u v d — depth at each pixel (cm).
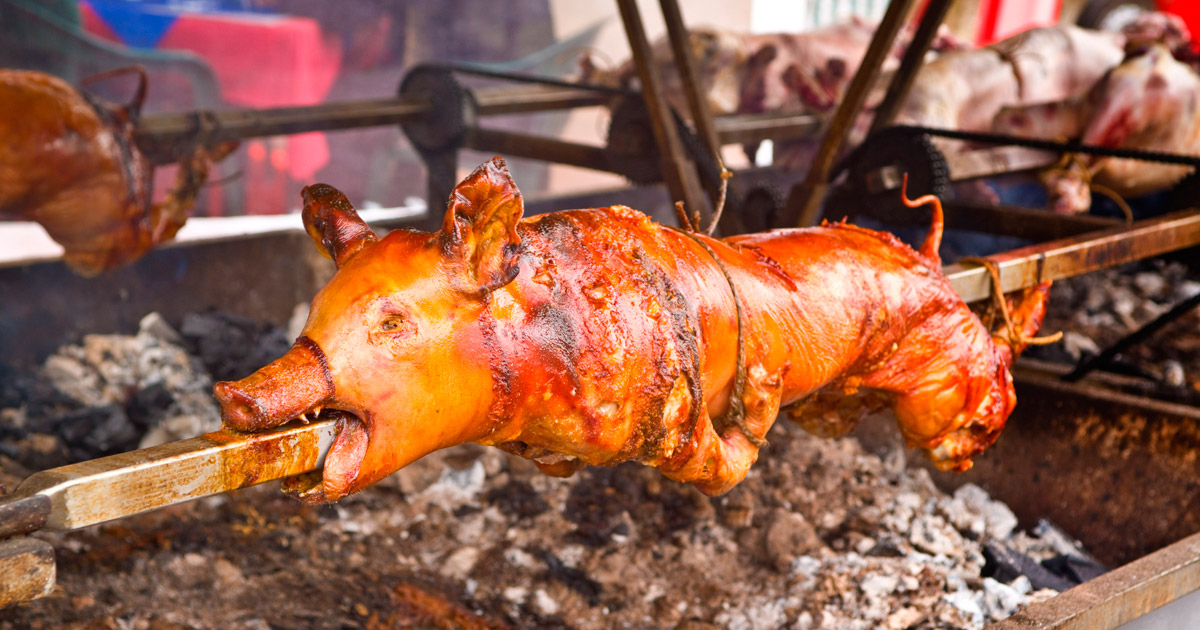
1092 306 511
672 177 412
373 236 148
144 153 387
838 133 397
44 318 403
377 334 133
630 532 313
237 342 435
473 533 312
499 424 147
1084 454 329
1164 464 313
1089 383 354
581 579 292
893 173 402
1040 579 298
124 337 420
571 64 962
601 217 163
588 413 150
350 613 269
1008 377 223
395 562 298
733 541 315
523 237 150
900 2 371
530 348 144
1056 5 879
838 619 276
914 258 210
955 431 221
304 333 135
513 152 503
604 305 150
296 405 126
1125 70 539
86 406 377
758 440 179
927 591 284
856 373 206
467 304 139
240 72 744
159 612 259
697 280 166
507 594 287
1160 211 625
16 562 113
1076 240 270
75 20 696
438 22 903
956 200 449
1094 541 329
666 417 157
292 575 284
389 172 849
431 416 137
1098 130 543
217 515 309
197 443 123
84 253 375
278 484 331
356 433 133
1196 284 539
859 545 309
